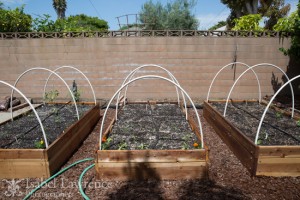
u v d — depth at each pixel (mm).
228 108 4258
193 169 2289
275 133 2947
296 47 4832
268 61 5383
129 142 2760
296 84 5488
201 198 2020
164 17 10250
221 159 2760
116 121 3605
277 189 2137
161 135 2992
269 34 5246
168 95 5660
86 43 5359
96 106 4219
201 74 5520
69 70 5508
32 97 5656
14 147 2570
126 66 5492
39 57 5426
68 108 4328
